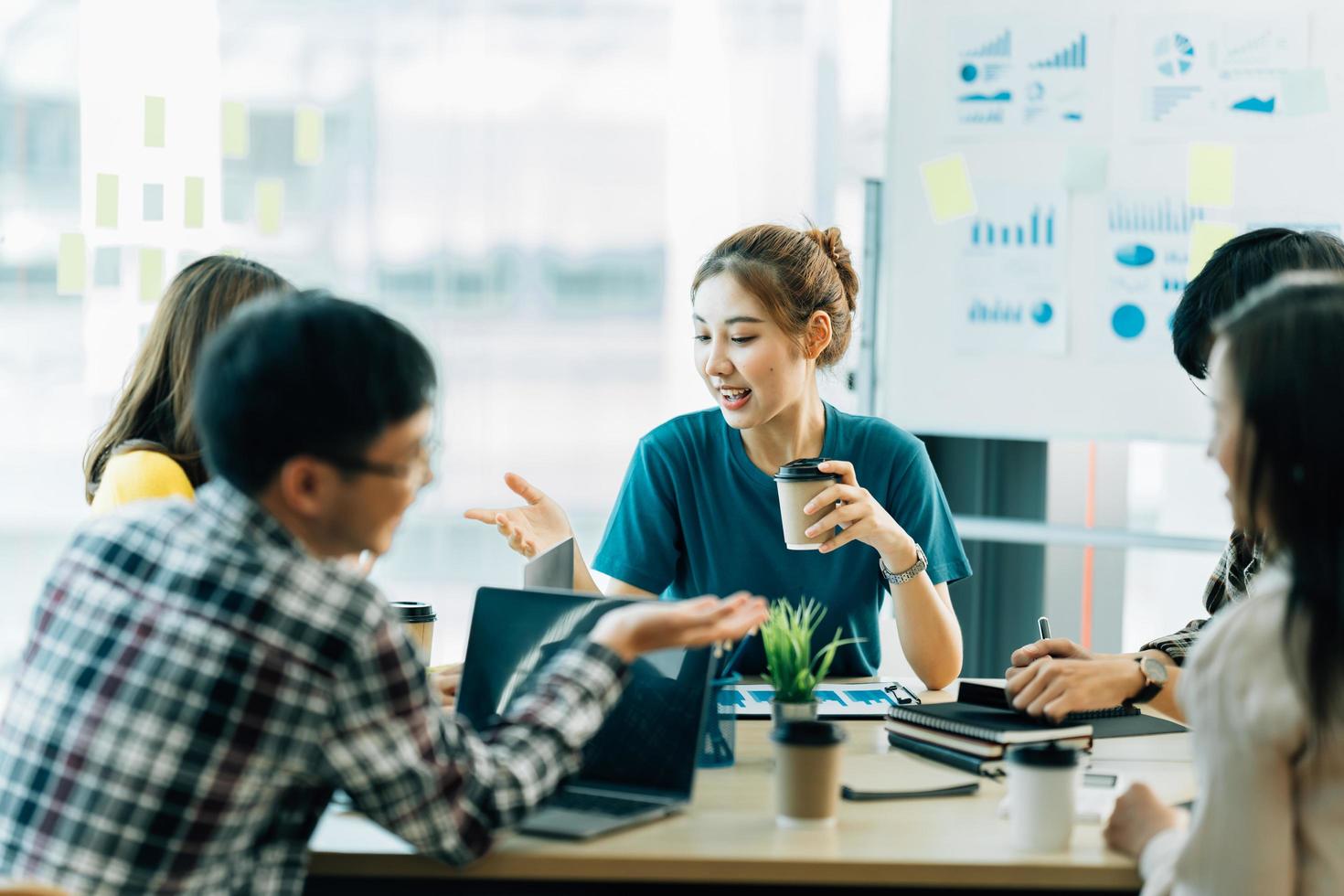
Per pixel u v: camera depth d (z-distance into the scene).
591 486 3.60
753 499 2.15
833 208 3.43
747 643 2.11
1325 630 1.10
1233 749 1.14
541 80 3.50
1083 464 3.36
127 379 1.89
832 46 3.41
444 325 3.53
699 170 3.44
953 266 2.98
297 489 1.18
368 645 1.16
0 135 3.25
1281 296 1.16
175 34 3.12
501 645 1.56
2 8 3.23
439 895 1.38
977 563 3.48
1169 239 2.88
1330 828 1.12
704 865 1.28
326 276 3.46
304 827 1.23
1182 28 2.85
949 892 1.37
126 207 3.11
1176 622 3.46
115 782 1.13
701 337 2.07
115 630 1.18
